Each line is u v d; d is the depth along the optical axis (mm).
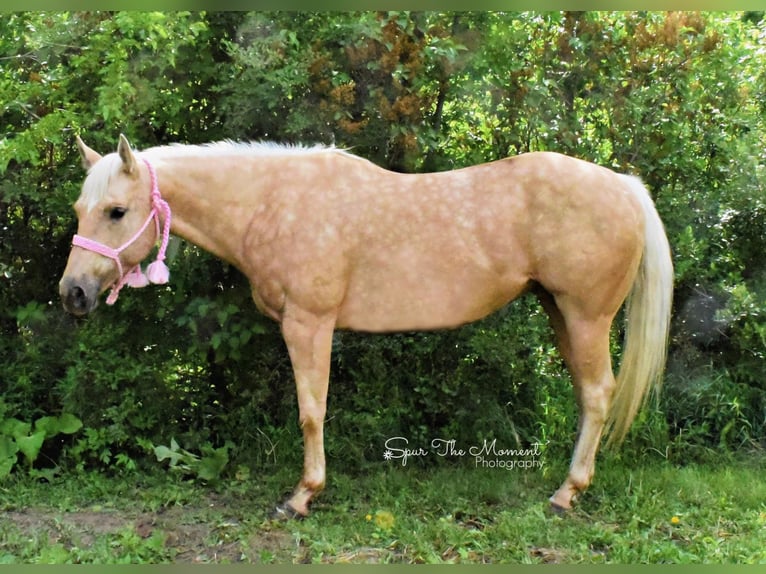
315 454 3775
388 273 3707
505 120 4727
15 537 3475
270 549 3416
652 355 3781
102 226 3500
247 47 4410
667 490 4059
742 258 4941
